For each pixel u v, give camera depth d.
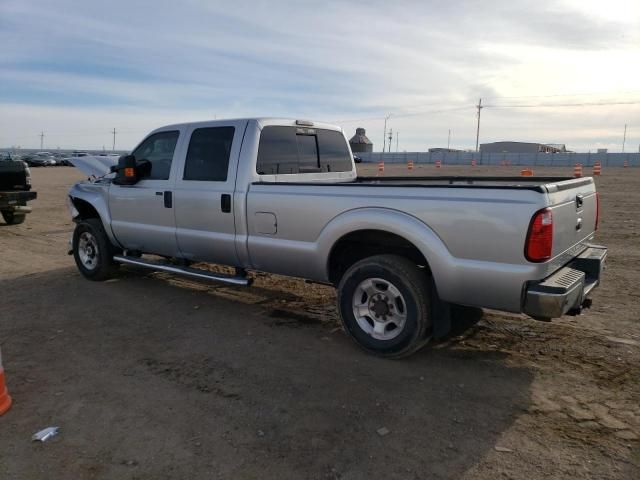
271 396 3.59
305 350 4.42
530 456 2.88
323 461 2.85
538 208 3.41
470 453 2.91
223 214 5.09
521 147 119.75
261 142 5.09
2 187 11.59
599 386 3.69
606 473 2.72
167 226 5.70
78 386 3.76
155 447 2.99
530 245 3.44
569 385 3.71
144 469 2.79
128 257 6.39
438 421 3.25
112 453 2.93
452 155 76.56
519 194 3.48
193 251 5.54
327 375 3.92
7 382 3.83
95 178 7.52
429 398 3.55
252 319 5.22
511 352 4.32
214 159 5.25
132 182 5.95
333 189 4.32
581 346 4.41
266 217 4.77
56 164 60.19
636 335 4.63
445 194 3.77
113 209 6.30
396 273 3.99
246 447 2.98
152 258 8.03
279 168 5.31
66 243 9.64
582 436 3.07
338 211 4.28
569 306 3.58
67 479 2.71
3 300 5.93
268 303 5.75
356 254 4.66
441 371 3.98
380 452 2.93
